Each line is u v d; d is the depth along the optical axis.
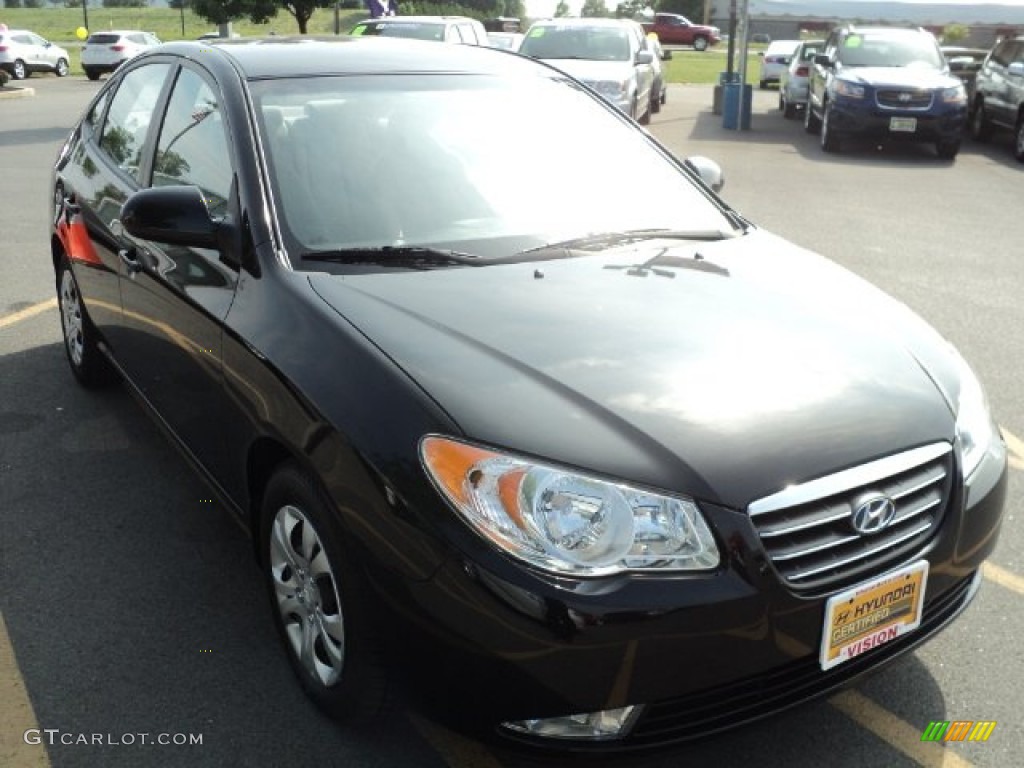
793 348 2.68
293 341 2.66
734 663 2.21
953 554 2.54
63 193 4.75
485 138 3.56
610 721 2.20
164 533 3.71
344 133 3.36
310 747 2.65
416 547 2.22
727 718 2.28
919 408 2.56
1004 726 2.78
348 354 2.52
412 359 2.46
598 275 3.03
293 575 2.75
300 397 2.53
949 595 2.66
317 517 2.52
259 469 2.91
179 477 4.16
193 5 21.22
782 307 2.92
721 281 3.07
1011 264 8.32
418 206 3.23
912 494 2.48
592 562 2.15
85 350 4.87
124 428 4.63
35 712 2.77
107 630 3.13
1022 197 11.88
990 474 2.68
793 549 2.27
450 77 3.76
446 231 3.19
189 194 3.04
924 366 2.78
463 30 16.44
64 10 88.50
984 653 3.10
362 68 3.66
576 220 3.39
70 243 4.59
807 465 2.29
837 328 2.84
